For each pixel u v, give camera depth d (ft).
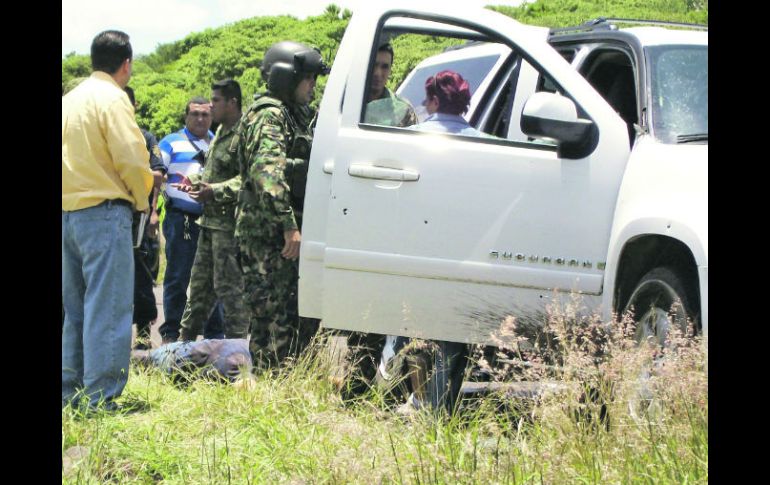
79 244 17.02
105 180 16.99
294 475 12.75
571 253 15.80
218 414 15.65
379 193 16.06
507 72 17.98
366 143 16.16
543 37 16.99
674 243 14.67
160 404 16.93
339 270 16.19
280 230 18.78
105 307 16.93
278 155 18.34
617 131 16.11
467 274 15.87
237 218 19.19
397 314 16.11
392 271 16.01
